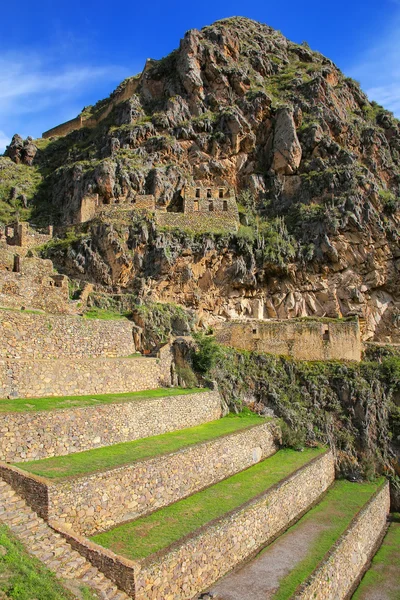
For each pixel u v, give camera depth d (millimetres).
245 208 66375
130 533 22594
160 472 26609
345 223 62656
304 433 43375
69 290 50250
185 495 28453
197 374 44375
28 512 20750
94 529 22328
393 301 65688
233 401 44281
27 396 29828
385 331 64438
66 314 41719
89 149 76625
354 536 30438
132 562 19281
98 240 55188
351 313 61562
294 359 49781
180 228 57344
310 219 63625
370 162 73500
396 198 68438
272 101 74812
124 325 42125
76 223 60594
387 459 43938
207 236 56594
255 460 37250
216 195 62406
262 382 47031
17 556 18141
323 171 68125
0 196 75750
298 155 69812
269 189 69750
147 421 32688
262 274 59406
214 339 47500
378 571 30453
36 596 16750
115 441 29594
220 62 77000
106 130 78375
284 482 31953
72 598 17453
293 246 61625
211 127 70812
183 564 21422
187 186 60406
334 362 49531
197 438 32688
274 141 71125
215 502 27609
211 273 56938
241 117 71188
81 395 32938
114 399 32344
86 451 27109
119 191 61719
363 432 44438
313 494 36406
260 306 59281
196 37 77250
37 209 72688
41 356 33812
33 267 40656
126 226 55406
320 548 27516
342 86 84938
